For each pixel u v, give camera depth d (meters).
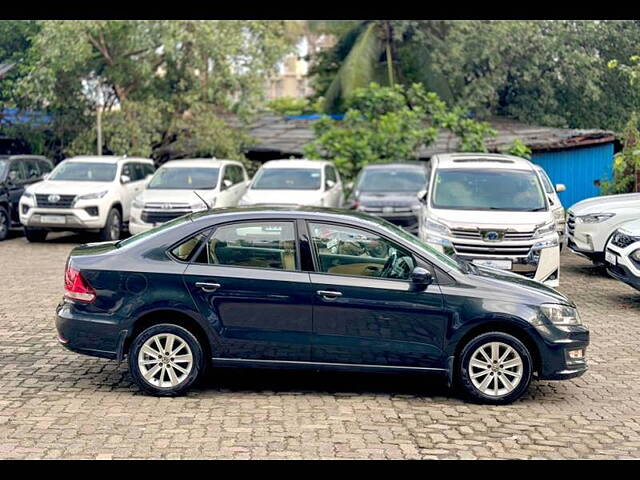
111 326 7.04
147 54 24.39
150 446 5.92
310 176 17.97
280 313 7.01
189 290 7.02
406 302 7.00
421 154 24.00
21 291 12.32
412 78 28.30
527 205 12.43
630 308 11.88
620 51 26.25
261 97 24.95
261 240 7.16
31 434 6.17
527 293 7.20
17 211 19.53
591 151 23.86
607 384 7.97
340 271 7.10
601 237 14.31
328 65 32.22
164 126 24.70
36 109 24.25
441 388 7.64
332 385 7.67
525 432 6.45
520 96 27.48
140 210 17.23
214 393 7.31
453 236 11.83
